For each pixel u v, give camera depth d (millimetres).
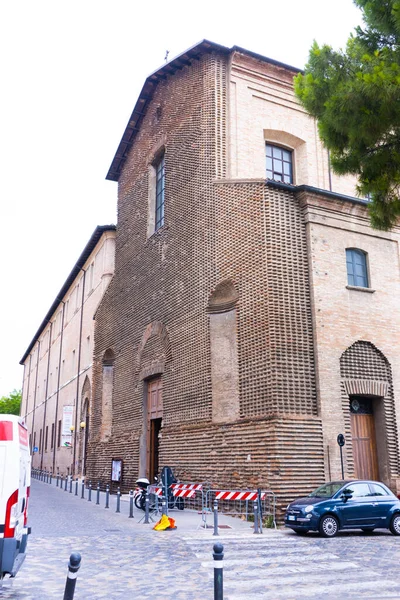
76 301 43875
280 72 24406
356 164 11195
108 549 11836
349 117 10453
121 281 29688
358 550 11742
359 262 19969
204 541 12891
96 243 37375
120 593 8234
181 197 23812
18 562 7562
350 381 18266
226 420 18641
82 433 37344
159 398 23938
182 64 25250
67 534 13836
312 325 18031
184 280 22484
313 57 11500
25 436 8758
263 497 15297
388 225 11680
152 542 12719
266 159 23969
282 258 18156
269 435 16453
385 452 18641
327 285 18594
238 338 18703
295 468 16219
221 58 23594
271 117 23812
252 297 18328
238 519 16812
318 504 13727
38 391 63438
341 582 8906
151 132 28125
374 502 14180
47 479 40719
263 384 17219
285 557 10969
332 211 19422
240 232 19438
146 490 18641
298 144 24578
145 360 25203
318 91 11336
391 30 10734
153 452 24266
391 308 20047
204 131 22844
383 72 10008
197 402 20266
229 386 18812
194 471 19719
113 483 26844
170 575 9422
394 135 10711
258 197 18875
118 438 27250
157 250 25438
